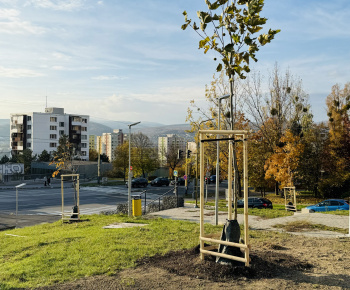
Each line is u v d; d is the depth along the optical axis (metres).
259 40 7.07
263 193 49.34
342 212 19.70
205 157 38.81
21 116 102.06
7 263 9.70
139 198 21.45
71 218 18.56
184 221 16.44
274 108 36.69
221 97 17.98
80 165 72.12
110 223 16.50
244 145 7.23
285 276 6.98
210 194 46.91
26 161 80.06
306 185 44.75
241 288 6.40
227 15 7.43
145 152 72.94
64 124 105.50
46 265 8.87
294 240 10.84
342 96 45.09
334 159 42.66
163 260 8.50
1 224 22.78
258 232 12.90
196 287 6.54
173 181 61.56
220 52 7.69
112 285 6.95
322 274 7.05
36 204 35.50
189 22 7.61
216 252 7.82
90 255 9.54
